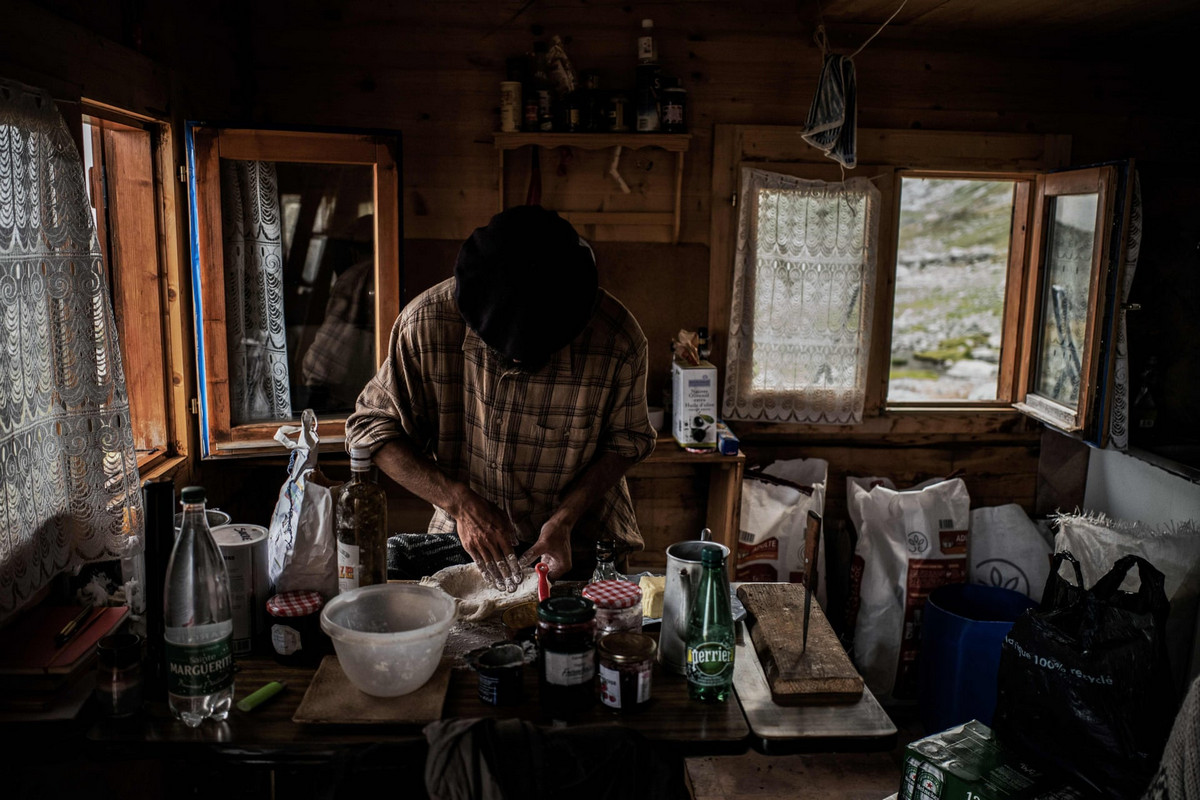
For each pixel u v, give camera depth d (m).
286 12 3.29
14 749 1.38
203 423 2.85
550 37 3.36
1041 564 3.37
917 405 3.72
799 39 3.41
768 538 3.33
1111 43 3.49
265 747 1.34
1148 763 2.03
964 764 2.10
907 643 3.23
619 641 1.50
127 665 1.38
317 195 2.97
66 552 1.80
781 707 1.50
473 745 1.24
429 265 3.47
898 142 3.49
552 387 1.91
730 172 3.46
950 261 8.58
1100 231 3.04
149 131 2.60
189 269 2.79
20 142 1.65
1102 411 3.11
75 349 1.82
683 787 1.27
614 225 3.48
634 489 3.66
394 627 1.56
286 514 1.63
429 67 3.35
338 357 3.08
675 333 3.58
